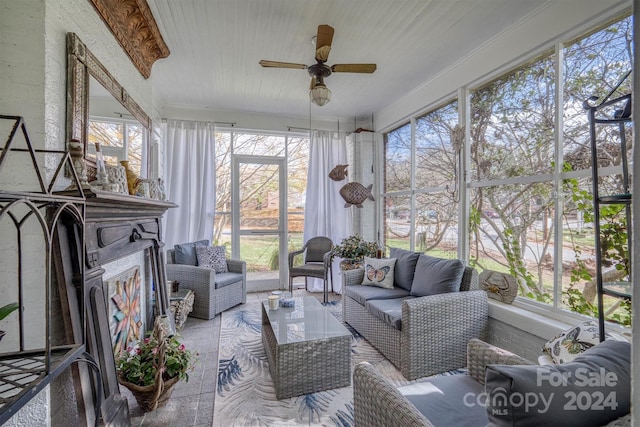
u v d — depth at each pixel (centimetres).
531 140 242
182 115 427
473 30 252
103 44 189
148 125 282
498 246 271
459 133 306
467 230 303
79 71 155
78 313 137
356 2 215
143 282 262
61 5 145
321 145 482
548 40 220
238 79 341
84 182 147
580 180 206
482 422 118
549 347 165
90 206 140
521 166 250
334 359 213
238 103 419
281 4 216
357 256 405
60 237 133
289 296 295
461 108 304
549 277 227
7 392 92
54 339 131
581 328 158
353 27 245
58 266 132
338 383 214
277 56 290
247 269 471
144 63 263
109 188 168
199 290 345
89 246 147
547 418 72
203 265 387
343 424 179
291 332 221
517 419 73
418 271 295
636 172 37
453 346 239
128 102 228
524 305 243
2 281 127
